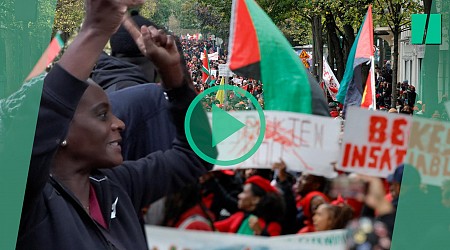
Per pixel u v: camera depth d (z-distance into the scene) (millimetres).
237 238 3570
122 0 2695
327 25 15711
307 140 3779
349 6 14922
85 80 2691
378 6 14531
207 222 3564
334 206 3762
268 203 3648
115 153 2998
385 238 3832
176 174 3465
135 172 3342
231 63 3822
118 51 3521
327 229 3766
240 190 3607
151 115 3498
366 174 3822
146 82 3578
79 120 2924
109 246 2910
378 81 14938
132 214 3105
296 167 3738
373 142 3877
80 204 2871
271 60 3850
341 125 3889
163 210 3480
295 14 6109
